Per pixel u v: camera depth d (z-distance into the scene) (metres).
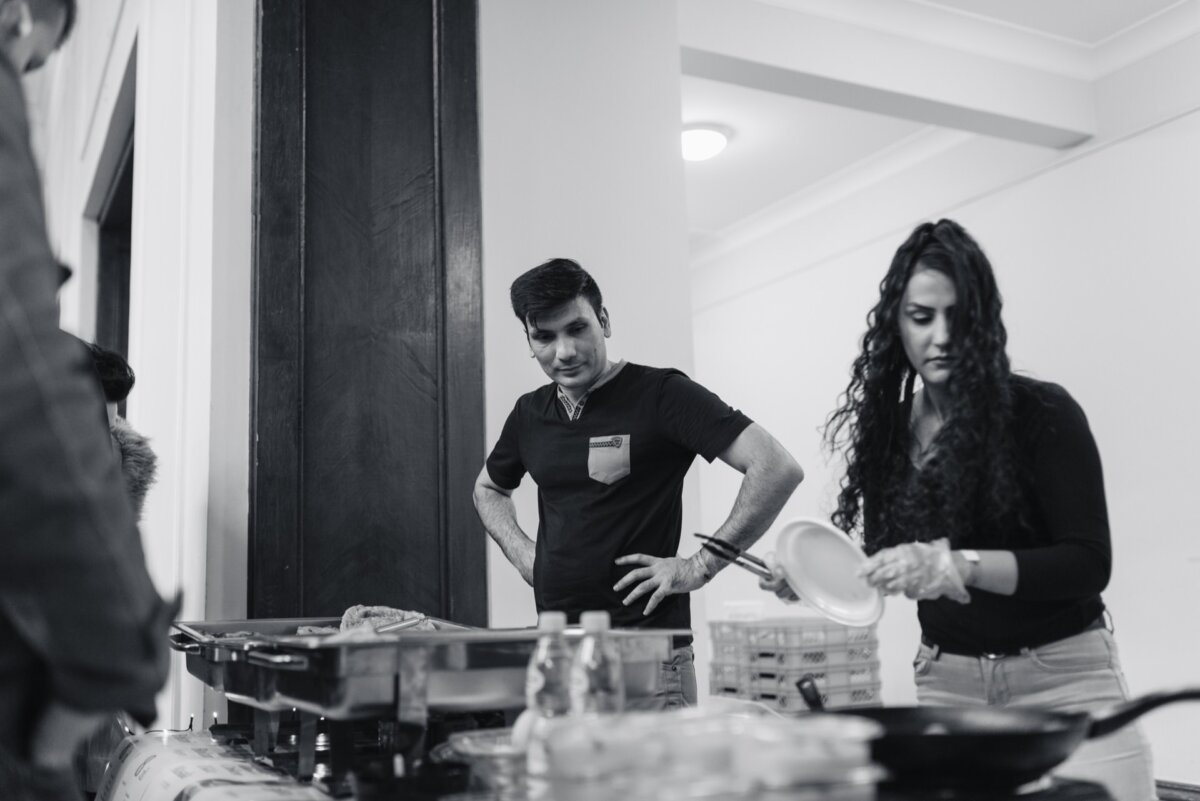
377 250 2.70
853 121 5.24
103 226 4.70
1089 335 4.76
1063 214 4.90
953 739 0.98
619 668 1.21
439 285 2.74
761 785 0.83
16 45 1.11
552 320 2.10
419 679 1.23
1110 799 1.05
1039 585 1.33
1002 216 5.20
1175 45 4.44
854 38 4.21
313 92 2.69
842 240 6.07
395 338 2.69
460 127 2.81
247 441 2.54
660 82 3.21
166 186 2.83
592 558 2.14
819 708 1.24
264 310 2.53
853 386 1.59
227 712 2.47
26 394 0.87
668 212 3.16
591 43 3.12
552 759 0.90
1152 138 4.52
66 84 5.65
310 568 2.52
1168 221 4.44
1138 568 4.50
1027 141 4.84
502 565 2.74
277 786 1.39
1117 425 4.62
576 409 2.22
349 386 2.62
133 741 2.03
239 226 2.61
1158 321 4.46
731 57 3.94
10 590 0.90
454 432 2.69
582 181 3.05
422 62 2.83
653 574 2.06
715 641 5.52
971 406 1.41
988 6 4.33
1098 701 1.44
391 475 2.64
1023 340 5.09
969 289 1.43
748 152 5.59
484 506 2.47
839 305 6.09
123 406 3.35
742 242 6.88
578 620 2.15
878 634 5.61
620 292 3.06
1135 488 4.54
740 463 2.12
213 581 2.47
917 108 4.45
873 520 1.57
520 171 2.96
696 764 0.86
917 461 1.53
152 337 2.77
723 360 7.08
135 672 0.95
